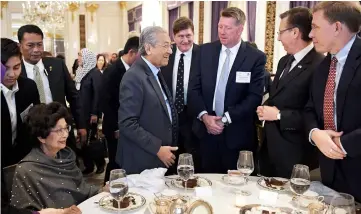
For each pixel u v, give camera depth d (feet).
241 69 7.20
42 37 8.43
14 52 5.84
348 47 4.99
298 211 4.31
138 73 6.09
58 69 9.18
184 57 8.79
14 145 6.32
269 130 6.46
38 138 5.40
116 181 4.33
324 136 4.99
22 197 5.08
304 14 6.00
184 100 8.83
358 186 5.12
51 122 5.28
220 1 20.22
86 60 15.28
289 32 6.08
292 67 6.40
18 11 37.24
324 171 5.47
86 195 5.82
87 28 39.04
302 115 6.00
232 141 7.36
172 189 5.16
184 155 4.98
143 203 4.60
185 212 3.88
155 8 31.50
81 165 13.43
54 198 5.33
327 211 4.07
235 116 7.12
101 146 12.12
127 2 38.42
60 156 5.71
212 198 4.84
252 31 17.06
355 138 4.73
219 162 7.64
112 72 9.41
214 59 7.48
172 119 6.87
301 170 4.54
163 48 6.18
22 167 5.22
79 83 15.72
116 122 9.55
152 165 6.23
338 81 5.12
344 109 5.05
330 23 4.89
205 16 22.00
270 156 6.51
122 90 6.08
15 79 6.06
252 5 16.94
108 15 39.70
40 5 31.50
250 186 5.35
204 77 7.50
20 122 6.49
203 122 7.56
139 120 6.13
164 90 6.79
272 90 6.74
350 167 5.10
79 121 9.96
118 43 40.42
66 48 38.81
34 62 8.44
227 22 6.91
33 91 6.91
